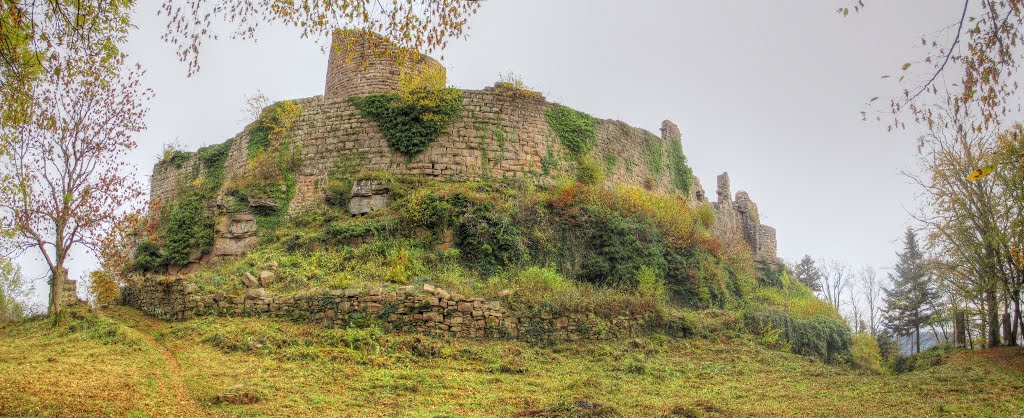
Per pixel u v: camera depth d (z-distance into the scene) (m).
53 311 20.00
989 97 9.09
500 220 24.34
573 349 18.80
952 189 23.83
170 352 16.17
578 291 21.77
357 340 16.98
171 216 29.77
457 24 11.59
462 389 13.72
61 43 11.19
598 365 17.38
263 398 11.93
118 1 11.42
